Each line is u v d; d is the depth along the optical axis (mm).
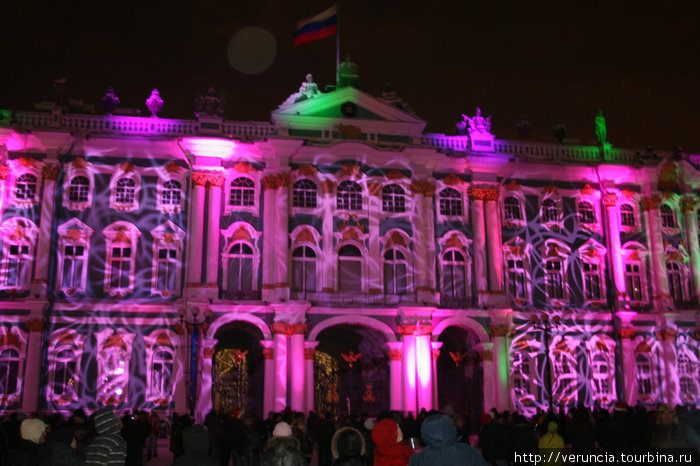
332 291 40906
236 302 39281
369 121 43375
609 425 16188
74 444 12430
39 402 37594
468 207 43938
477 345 42188
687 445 12156
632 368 42906
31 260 39094
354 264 42094
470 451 8094
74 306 38844
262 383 39969
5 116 40312
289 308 39250
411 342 40438
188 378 38312
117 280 39938
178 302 39625
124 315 39281
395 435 9594
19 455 10367
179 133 41750
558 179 45562
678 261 45656
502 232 44031
